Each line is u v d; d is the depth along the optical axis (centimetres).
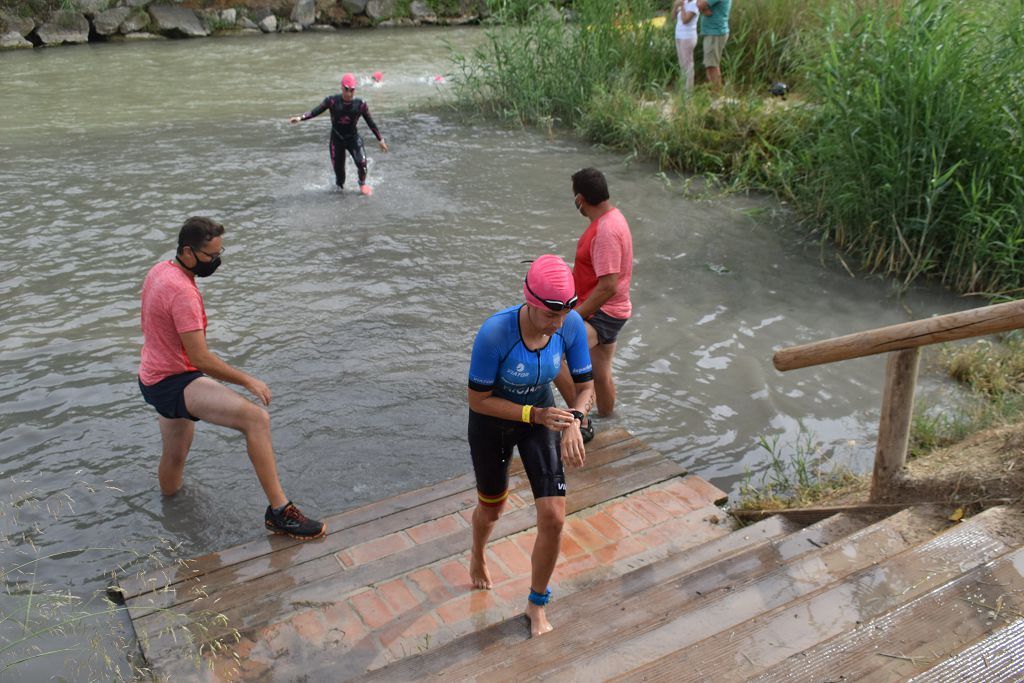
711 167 1219
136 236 964
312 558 479
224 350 720
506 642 390
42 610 447
